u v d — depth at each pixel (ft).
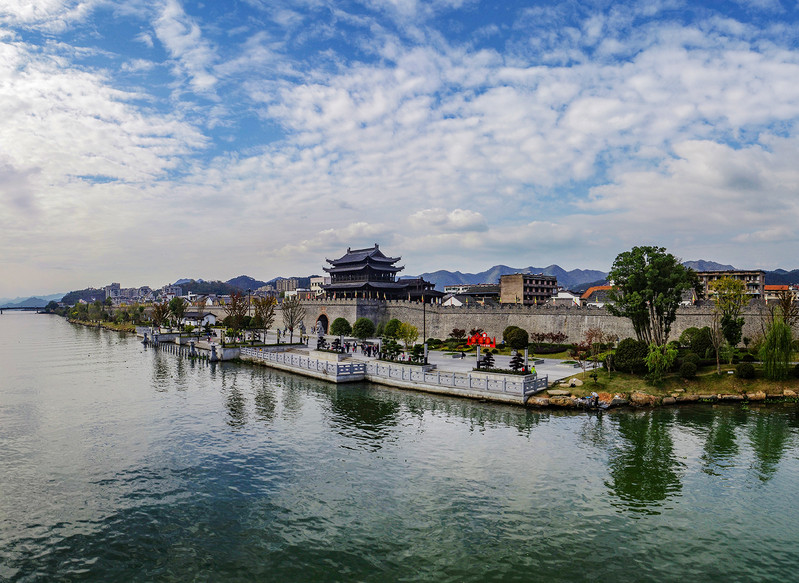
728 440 128.88
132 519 88.79
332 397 181.27
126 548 79.66
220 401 177.37
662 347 181.06
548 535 82.74
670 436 131.95
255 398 181.78
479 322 315.58
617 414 153.58
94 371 252.42
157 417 155.02
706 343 207.31
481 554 77.41
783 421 146.20
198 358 301.02
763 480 104.42
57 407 169.07
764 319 226.58
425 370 202.59
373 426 142.31
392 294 414.82
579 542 80.74
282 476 107.04
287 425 144.77
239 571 73.36
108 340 450.71
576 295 499.92
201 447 125.80
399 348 229.86
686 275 209.05
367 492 98.89
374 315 367.45
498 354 254.47
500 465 111.86
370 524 86.53
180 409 165.58
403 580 71.05
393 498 96.17
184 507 93.20
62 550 79.05
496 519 87.92
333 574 72.54
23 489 101.09
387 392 188.75
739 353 212.02
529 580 70.90
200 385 210.18
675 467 110.93
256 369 256.11
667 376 180.24
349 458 116.98
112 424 147.13
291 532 84.17
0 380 224.94
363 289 394.73
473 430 137.28
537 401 159.94
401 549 78.89
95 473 109.29
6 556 77.20
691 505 93.40
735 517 89.04
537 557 76.59
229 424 146.30
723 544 80.48
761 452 120.47
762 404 165.78
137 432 138.92
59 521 88.07
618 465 111.96
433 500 95.25
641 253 207.51
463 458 116.16
